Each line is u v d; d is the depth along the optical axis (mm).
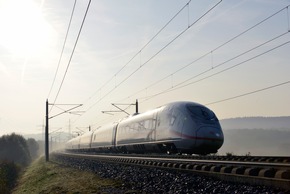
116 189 16438
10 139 87000
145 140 33656
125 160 27656
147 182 17250
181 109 28594
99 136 55438
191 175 16734
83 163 35750
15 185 34438
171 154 30219
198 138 26922
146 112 35281
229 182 14031
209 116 28359
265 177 12547
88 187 18219
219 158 23469
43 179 29938
